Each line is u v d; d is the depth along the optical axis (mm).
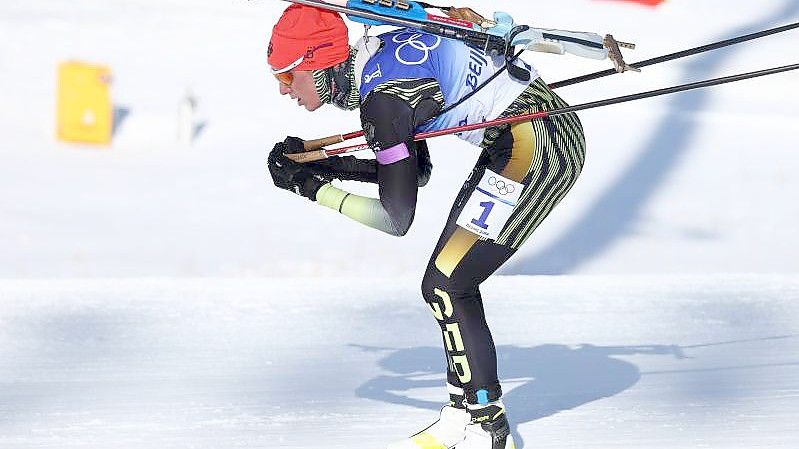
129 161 33344
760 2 58719
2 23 51250
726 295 16938
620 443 9328
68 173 31781
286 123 38094
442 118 8492
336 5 8227
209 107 39688
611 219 27812
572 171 8906
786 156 34688
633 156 33938
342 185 30109
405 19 8344
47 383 11680
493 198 8578
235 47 49125
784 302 16438
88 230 26094
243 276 22562
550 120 8828
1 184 30188
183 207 28469
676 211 28672
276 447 9281
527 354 13133
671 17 56000
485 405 8750
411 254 24328
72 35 50062
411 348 13586
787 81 44969
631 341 13883
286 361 12828
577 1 57906
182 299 16594
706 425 9891
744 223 27812
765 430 9727
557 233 26531
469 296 8766
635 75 44438
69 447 9258
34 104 39844
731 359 12828
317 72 8508
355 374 12180
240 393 11250
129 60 46312
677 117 38750
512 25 8688
